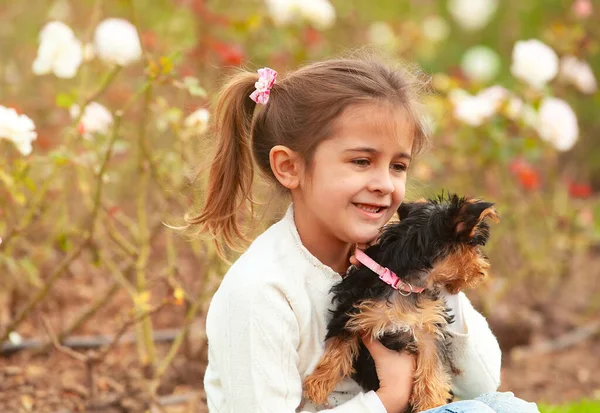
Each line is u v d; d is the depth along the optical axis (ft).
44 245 29.37
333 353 14.96
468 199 15.35
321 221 15.20
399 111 14.97
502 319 31.01
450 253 15.01
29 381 24.35
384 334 14.84
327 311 15.29
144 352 25.22
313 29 33.40
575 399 26.68
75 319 27.22
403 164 15.33
